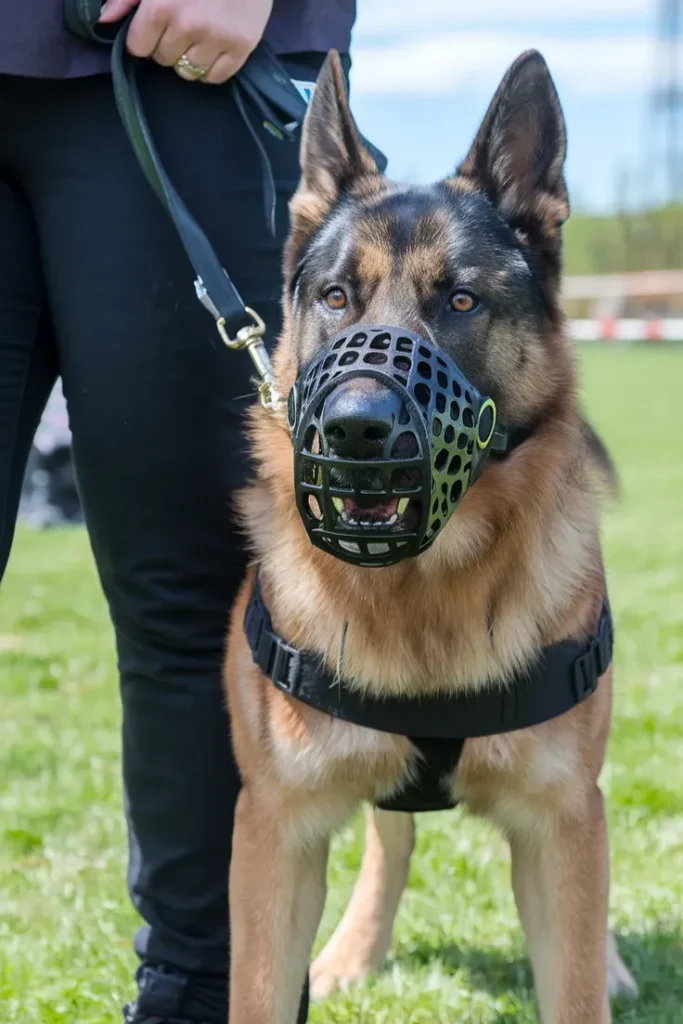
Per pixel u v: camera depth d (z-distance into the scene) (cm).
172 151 268
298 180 291
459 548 243
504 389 256
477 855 375
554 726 250
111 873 369
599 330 3192
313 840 262
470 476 227
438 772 256
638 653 583
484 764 251
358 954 328
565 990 252
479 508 246
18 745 475
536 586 247
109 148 262
